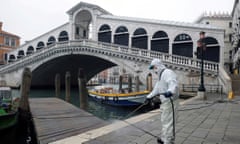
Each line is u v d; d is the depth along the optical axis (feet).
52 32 118.11
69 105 40.32
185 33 81.61
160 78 11.57
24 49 129.90
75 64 114.11
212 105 33.06
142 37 89.56
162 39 85.15
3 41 152.76
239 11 83.05
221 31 77.20
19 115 33.60
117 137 14.65
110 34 97.40
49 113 31.45
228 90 52.11
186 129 17.40
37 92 103.19
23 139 31.19
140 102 50.37
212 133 16.10
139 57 73.46
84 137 14.67
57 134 19.94
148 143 13.32
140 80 73.20
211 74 61.26
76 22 111.45
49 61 100.07
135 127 17.57
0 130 29.04
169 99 11.11
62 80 128.98
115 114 50.70
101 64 118.11
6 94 38.78
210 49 78.28
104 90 68.13
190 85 63.05
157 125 18.34
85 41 88.58
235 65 90.43
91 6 101.65
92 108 58.65
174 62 66.69
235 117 22.93
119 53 78.02
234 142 13.78
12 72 111.75
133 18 92.84
